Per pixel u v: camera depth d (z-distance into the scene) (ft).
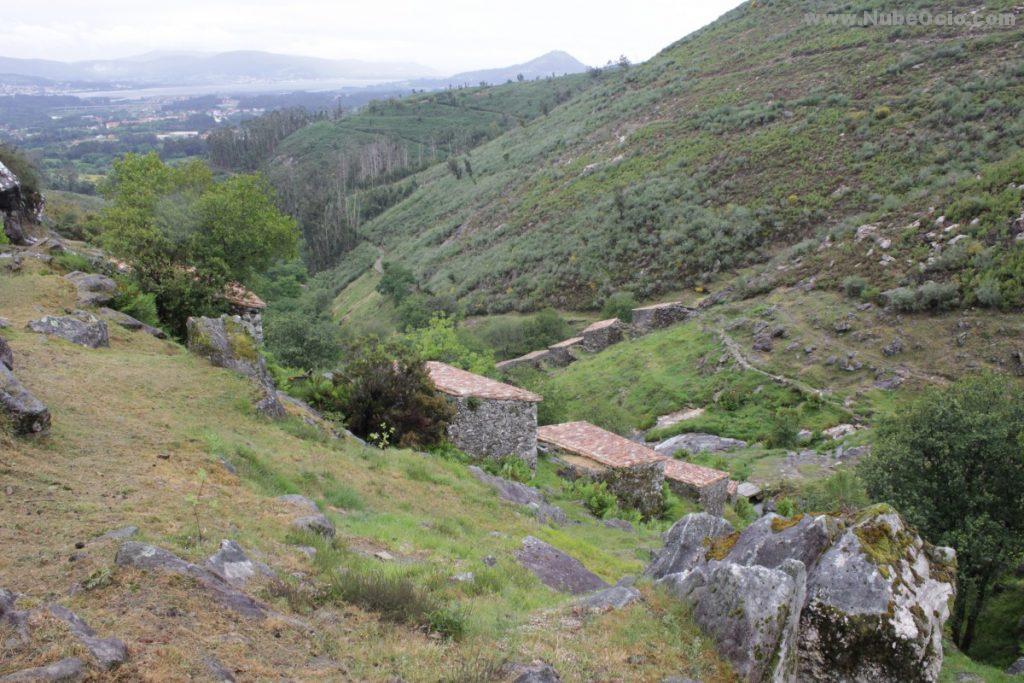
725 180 245.86
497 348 225.15
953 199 167.73
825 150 232.94
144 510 28.86
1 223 82.99
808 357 146.30
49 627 18.03
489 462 79.77
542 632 28.02
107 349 55.93
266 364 69.46
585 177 317.42
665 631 29.27
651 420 149.18
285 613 24.06
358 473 50.37
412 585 29.07
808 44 335.26
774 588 28.27
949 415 65.26
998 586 70.03
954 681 51.55
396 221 462.19
